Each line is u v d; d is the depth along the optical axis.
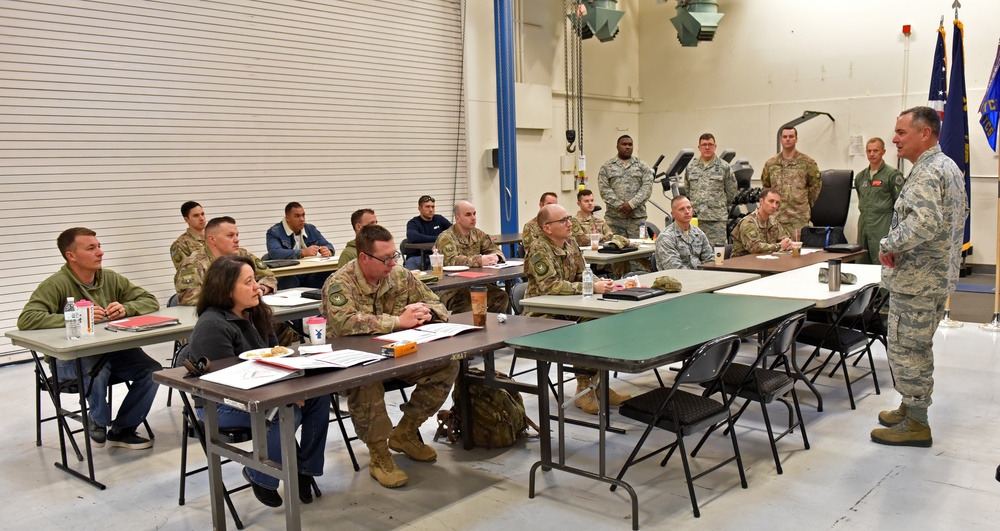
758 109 10.37
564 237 4.14
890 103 9.23
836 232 7.06
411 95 8.37
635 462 2.91
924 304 3.31
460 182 9.01
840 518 2.77
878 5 9.21
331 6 7.54
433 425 4.02
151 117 6.26
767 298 3.82
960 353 5.16
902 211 3.25
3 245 5.52
